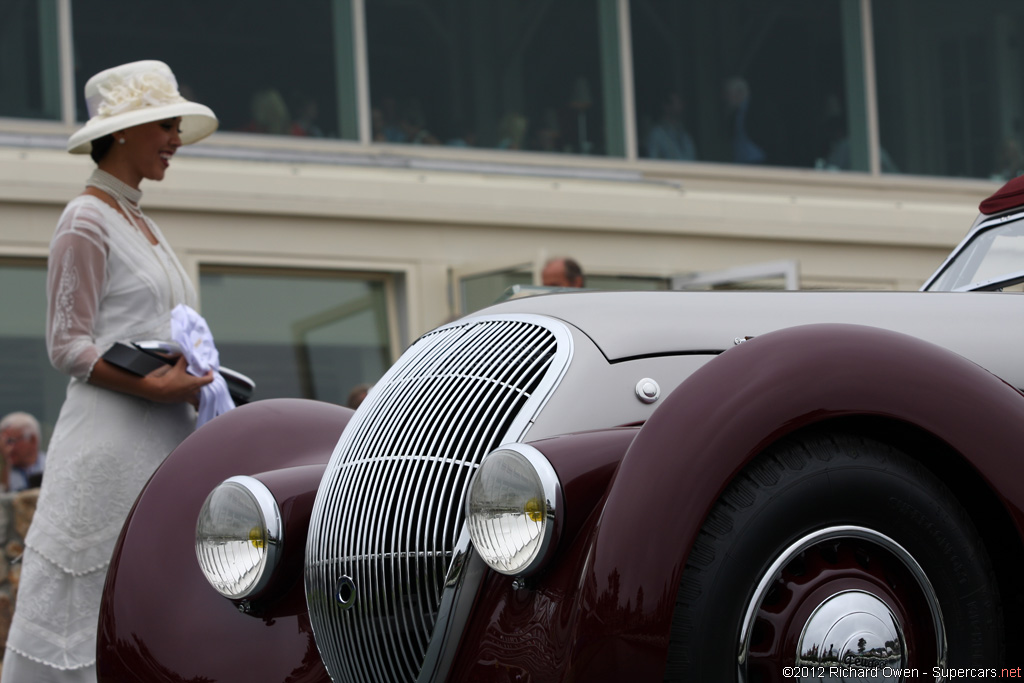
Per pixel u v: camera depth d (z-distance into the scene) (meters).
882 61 26.80
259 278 21.45
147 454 8.23
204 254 20.67
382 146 23.28
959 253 8.62
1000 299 6.69
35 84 21.02
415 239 22.17
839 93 26.48
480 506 5.06
